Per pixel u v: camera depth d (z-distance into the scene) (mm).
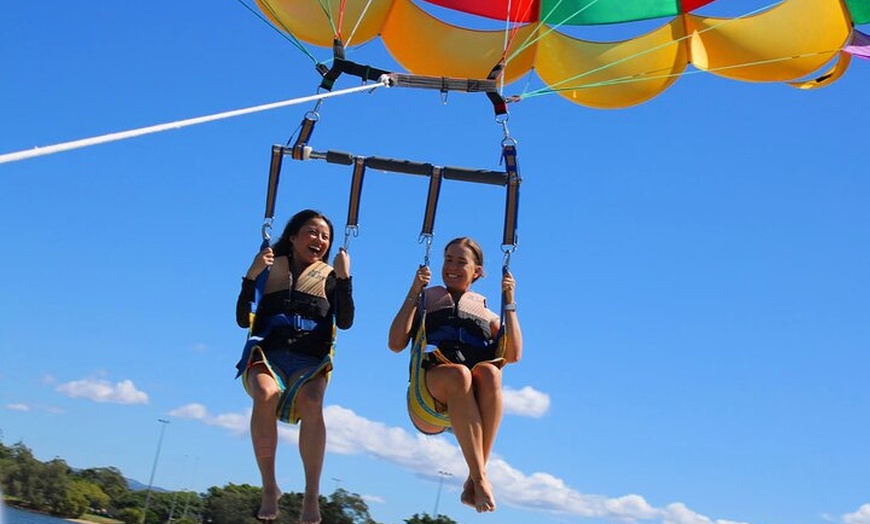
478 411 7770
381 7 10820
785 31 10828
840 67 10766
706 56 11031
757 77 10906
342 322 7984
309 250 8188
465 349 8125
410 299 8055
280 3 10312
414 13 11070
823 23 10664
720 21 11062
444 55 11031
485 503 7559
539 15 11250
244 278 7805
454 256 8305
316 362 7953
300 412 7723
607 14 11234
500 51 11055
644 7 11188
